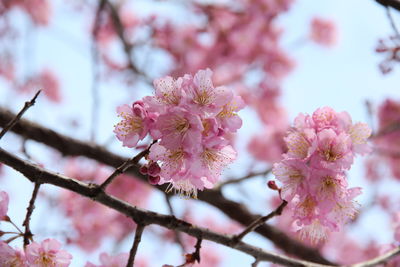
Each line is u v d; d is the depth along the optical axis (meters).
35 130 7.53
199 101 3.67
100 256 4.64
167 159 3.67
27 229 3.84
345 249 9.95
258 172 7.19
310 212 3.91
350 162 3.90
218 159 3.76
